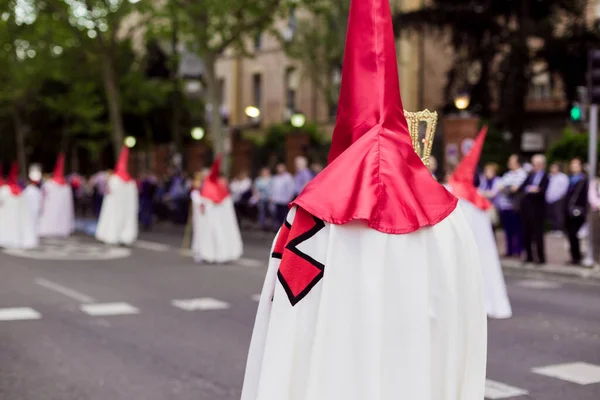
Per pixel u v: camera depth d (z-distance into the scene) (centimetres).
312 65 3397
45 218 2325
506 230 1659
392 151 299
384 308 288
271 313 295
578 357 757
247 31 2612
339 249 289
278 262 307
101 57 3114
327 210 289
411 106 3566
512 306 1067
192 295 1130
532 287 1269
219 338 827
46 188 2328
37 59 3372
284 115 4153
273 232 2395
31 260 1612
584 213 1498
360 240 291
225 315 967
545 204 1516
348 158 298
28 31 3041
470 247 311
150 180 3114
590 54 1458
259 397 290
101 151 4459
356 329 287
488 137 2602
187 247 1895
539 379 671
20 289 1176
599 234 1472
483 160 2542
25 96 4131
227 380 655
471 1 2728
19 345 787
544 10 2792
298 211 296
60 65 3306
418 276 291
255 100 4403
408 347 289
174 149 3406
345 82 307
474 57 2834
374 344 284
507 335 862
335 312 288
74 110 3725
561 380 669
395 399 288
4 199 1928
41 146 4362
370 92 302
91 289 1184
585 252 1736
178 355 747
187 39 2702
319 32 3325
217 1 2378
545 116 3488
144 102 3762
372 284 287
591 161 1482
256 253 1806
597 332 883
